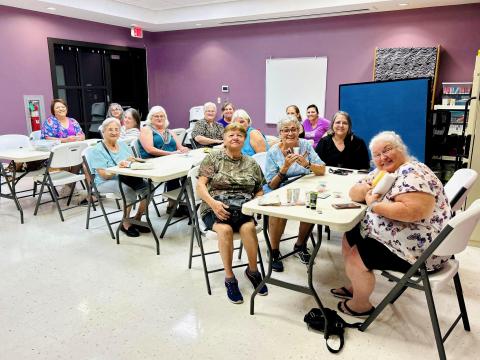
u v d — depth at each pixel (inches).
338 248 124.1
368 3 214.5
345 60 251.8
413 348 75.5
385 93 128.4
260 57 280.8
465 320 80.4
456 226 62.3
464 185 82.4
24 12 224.4
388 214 69.8
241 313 87.8
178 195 128.3
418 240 71.4
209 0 250.1
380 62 232.2
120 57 296.0
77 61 263.3
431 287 69.9
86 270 108.9
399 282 73.0
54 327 82.6
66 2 218.8
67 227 143.2
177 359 72.9
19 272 107.3
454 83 218.4
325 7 225.3
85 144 155.7
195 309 89.4
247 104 294.0
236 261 114.9
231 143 96.5
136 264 112.8
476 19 214.1
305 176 109.7
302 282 101.7
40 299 93.6
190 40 305.9
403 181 69.6
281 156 110.3
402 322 84.0
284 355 73.8
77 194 184.4
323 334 79.8
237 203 96.0
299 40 264.2
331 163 128.0
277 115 283.1
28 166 170.4
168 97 328.2
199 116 295.9
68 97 261.3
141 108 321.4
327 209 76.7
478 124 122.4
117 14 250.2
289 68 270.8
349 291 93.4
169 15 275.6
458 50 221.3
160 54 322.0
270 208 77.8
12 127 227.3
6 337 79.2
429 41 227.1
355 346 76.2
